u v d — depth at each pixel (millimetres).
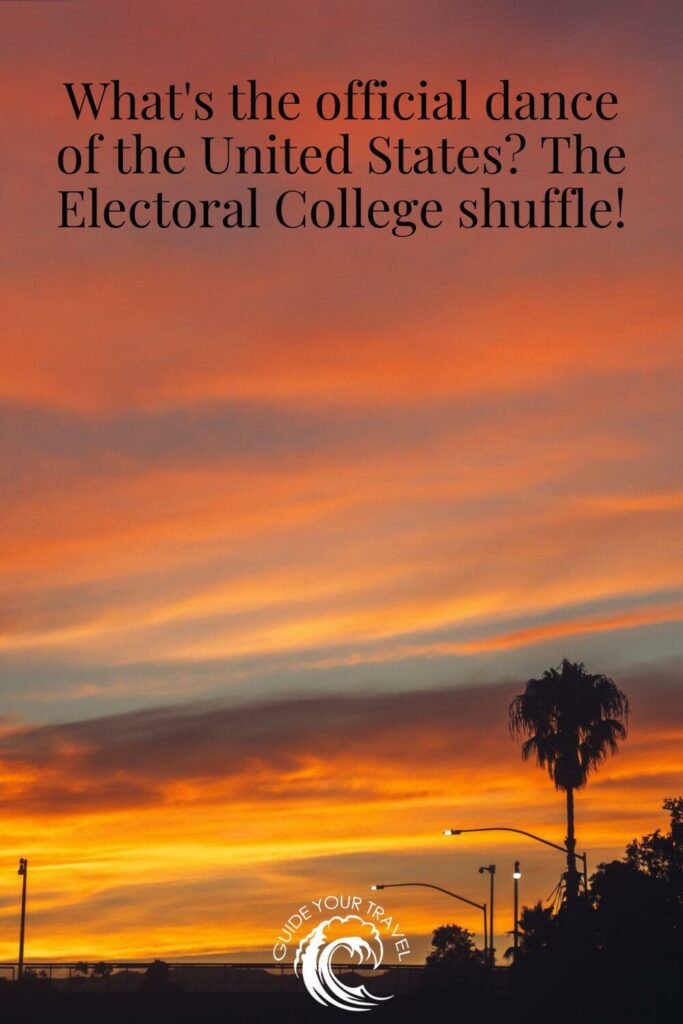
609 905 63062
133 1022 68000
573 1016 62969
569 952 63094
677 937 61531
